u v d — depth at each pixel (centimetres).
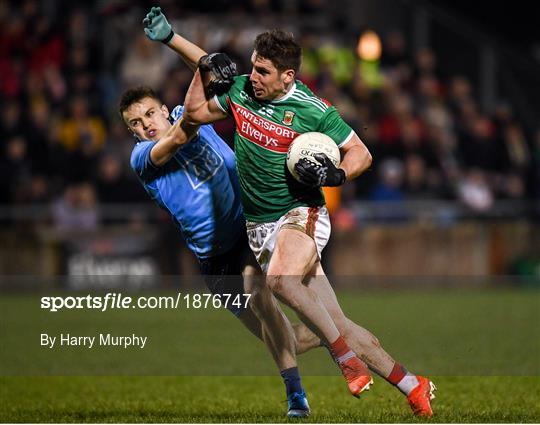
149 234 5797
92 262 5794
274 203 2386
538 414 2450
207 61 2336
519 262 6266
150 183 2609
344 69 6975
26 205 5822
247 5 7419
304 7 7519
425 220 6097
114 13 7100
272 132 2342
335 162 2308
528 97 7669
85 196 5794
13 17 7206
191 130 2447
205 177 2580
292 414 2434
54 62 6938
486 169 6619
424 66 7388
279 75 2300
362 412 2506
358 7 7900
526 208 6388
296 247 2308
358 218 5966
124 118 2606
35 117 6284
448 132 6850
